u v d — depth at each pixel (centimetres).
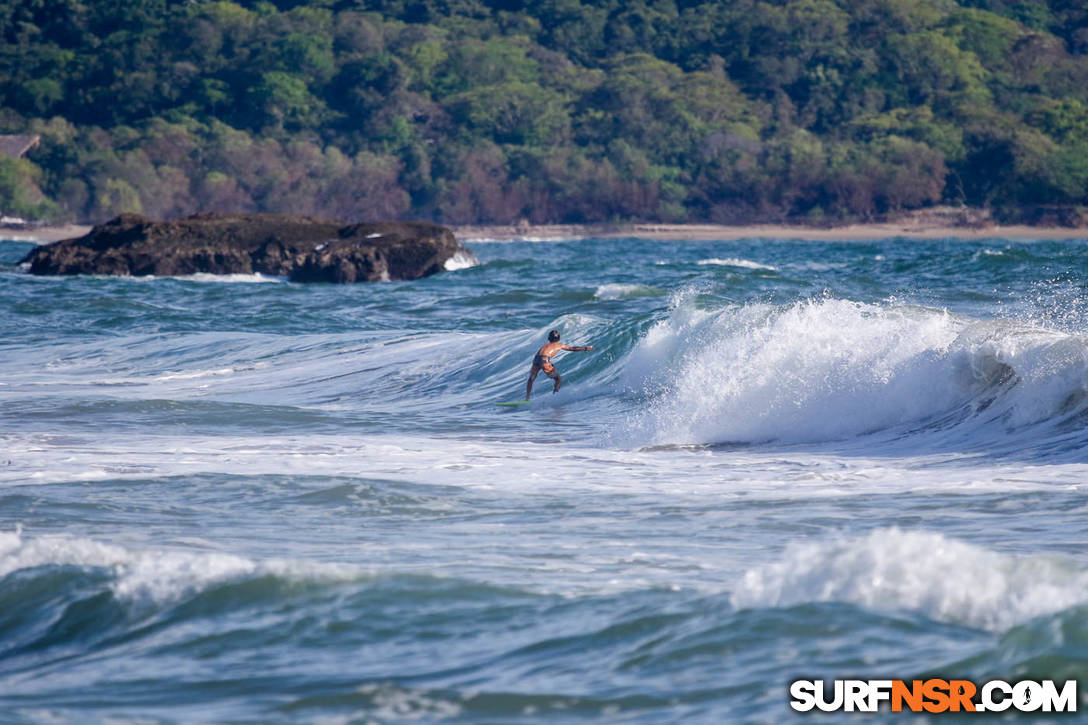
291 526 3591
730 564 2928
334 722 1902
